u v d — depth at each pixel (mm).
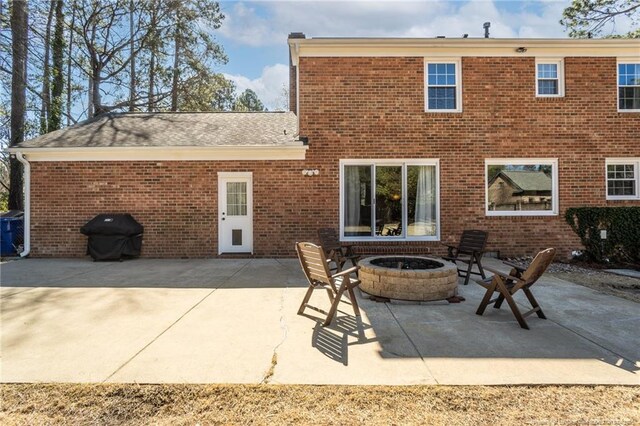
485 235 6777
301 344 3729
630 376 3018
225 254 9445
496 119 9430
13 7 13500
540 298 5480
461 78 9438
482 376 3025
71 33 18391
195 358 3398
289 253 9422
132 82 20562
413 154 9422
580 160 9430
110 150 9203
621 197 9500
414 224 9555
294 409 2588
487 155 9414
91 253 8781
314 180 9430
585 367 3184
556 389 2826
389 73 9422
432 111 9438
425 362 3299
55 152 9219
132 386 2879
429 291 5344
